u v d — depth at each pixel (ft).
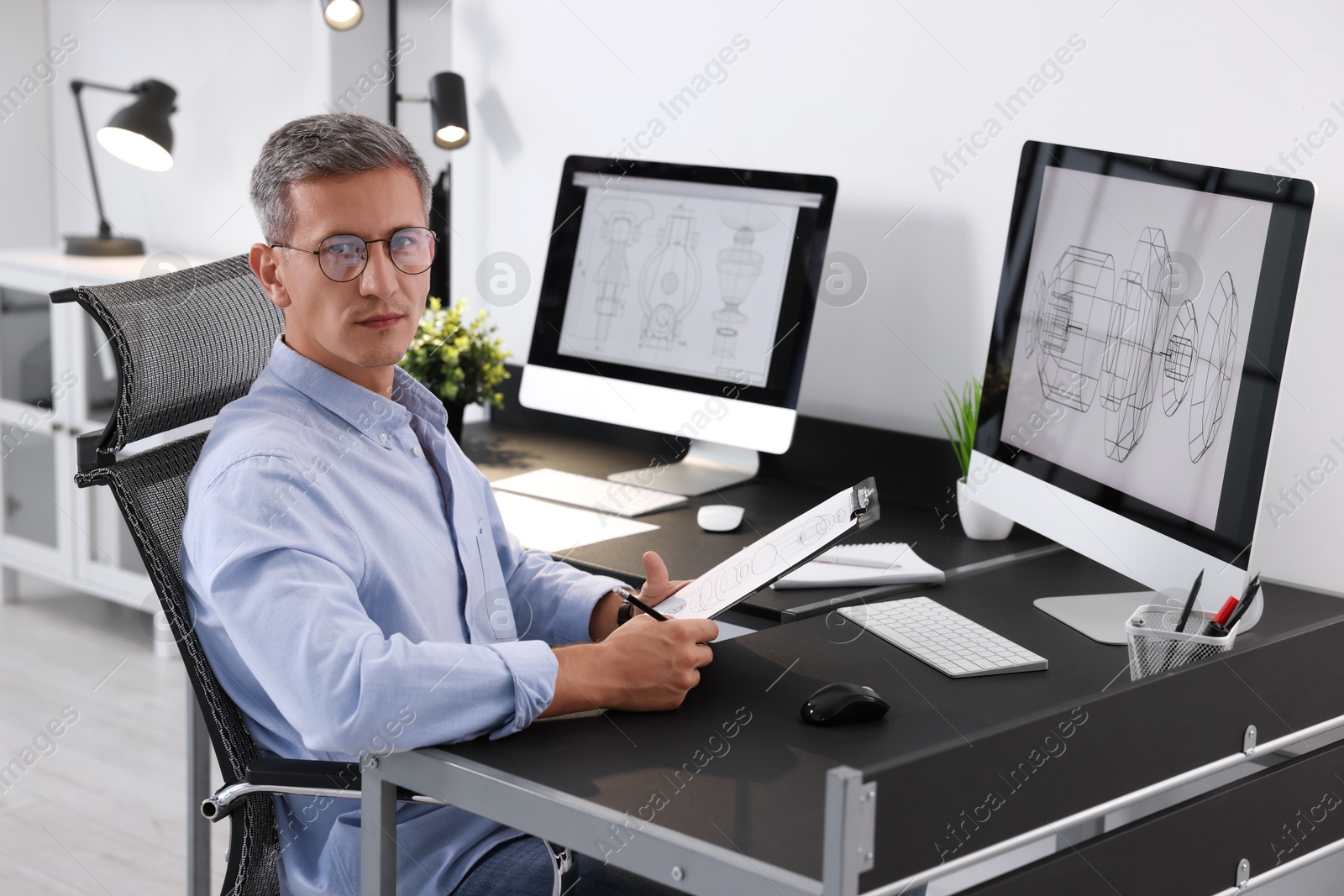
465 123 8.55
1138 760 3.89
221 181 11.28
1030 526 5.46
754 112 7.52
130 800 8.20
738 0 7.47
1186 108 5.93
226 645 4.28
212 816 3.99
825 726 3.93
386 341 4.46
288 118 10.61
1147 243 4.79
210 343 4.83
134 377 4.41
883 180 7.05
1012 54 6.47
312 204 4.32
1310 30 5.50
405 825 4.31
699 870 3.15
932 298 6.94
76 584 11.06
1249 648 4.29
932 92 6.79
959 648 4.62
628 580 5.54
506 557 5.29
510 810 3.53
